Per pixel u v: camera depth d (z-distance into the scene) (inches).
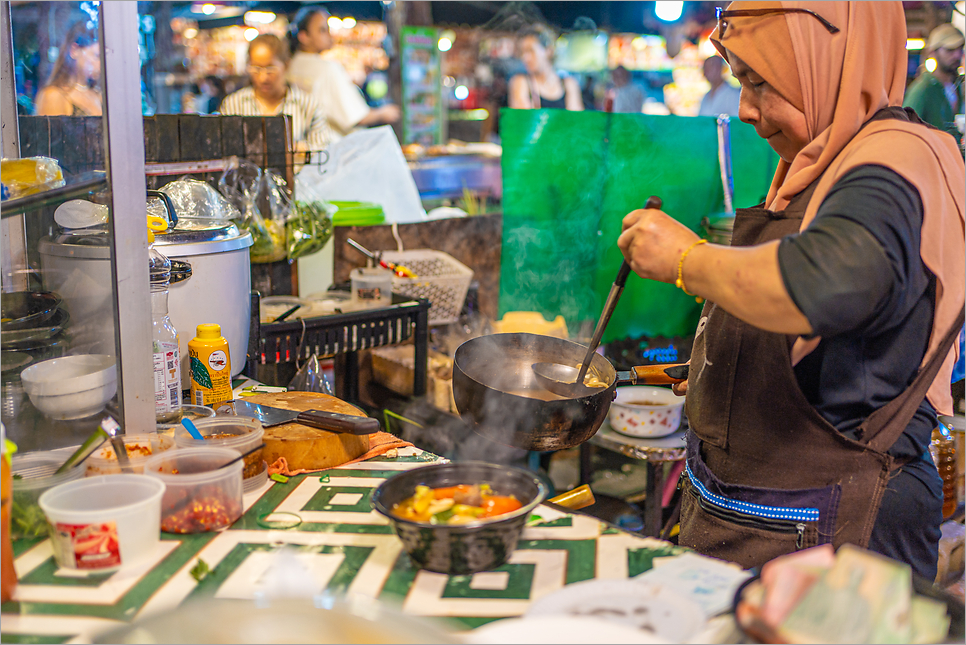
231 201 91.2
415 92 251.0
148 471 46.7
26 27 54.2
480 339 57.9
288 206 95.9
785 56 49.5
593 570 40.8
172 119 89.2
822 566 36.3
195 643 33.6
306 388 83.7
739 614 34.8
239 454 47.8
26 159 54.7
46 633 35.6
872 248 39.5
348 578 40.2
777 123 52.3
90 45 48.0
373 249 113.8
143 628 34.2
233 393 68.2
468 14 249.1
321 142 152.6
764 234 52.1
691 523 56.1
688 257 43.4
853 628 33.6
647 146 109.0
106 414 51.2
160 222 65.3
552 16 233.3
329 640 33.8
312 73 194.5
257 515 47.8
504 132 103.7
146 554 42.5
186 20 244.1
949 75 118.2
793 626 33.7
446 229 120.3
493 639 33.1
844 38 48.3
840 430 49.6
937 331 48.4
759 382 50.6
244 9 241.4
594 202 109.0
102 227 49.0
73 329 51.3
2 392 49.8
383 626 34.0
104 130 46.4
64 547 40.9
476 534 38.8
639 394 101.0
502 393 48.6
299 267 113.4
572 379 56.5
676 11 213.2
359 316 91.3
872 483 49.2
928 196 43.6
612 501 103.0
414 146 221.0
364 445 57.9
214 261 68.6
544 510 48.6
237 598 38.5
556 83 237.0
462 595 38.5
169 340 59.4
